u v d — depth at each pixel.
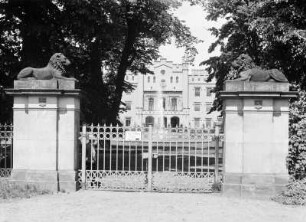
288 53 18.20
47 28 20.44
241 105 12.91
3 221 9.28
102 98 24.25
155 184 13.91
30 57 20.81
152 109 103.44
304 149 13.16
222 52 28.72
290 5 17.70
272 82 12.79
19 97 13.45
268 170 12.71
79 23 20.52
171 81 103.56
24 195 12.21
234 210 10.72
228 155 12.90
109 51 30.09
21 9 21.00
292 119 13.70
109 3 20.83
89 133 13.84
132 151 28.36
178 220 9.55
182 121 102.12
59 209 10.61
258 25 18.27
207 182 13.91
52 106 13.31
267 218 9.84
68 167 13.36
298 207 11.20
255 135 12.77
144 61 34.12
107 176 14.16
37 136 13.31
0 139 14.52
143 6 24.86
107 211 10.43
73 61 23.83
